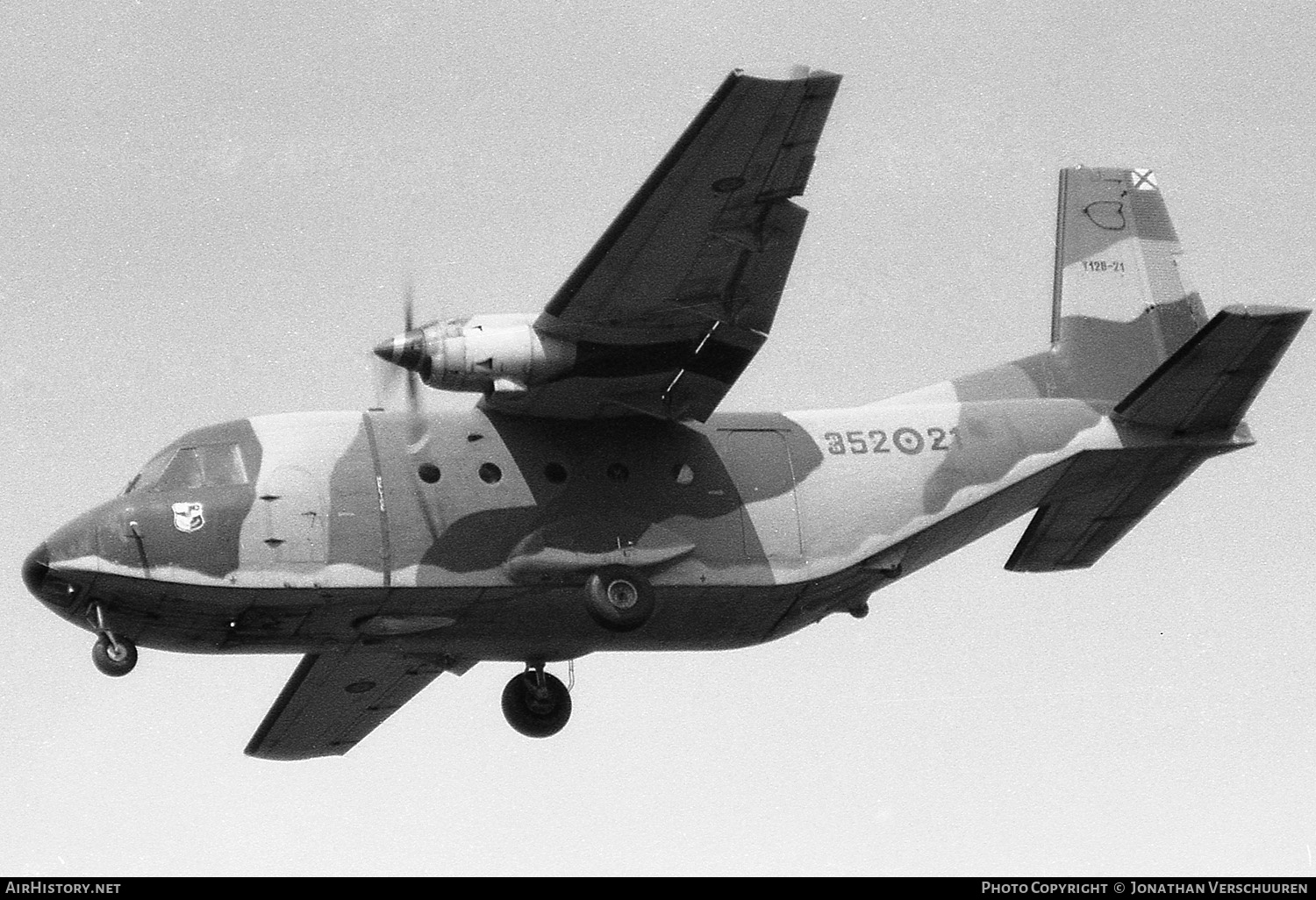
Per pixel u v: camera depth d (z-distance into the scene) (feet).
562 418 203.31
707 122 170.40
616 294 186.91
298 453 195.31
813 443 211.20
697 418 205.26
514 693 220.43
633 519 200.85
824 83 169.58
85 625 192.65
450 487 197.16
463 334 191.62
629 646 209.36
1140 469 220.84
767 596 206.18
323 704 229.86
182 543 189.67
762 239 184.03
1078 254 236.43
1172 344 235.61
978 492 213.87
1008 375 228.84
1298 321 202.08
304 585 191.31
